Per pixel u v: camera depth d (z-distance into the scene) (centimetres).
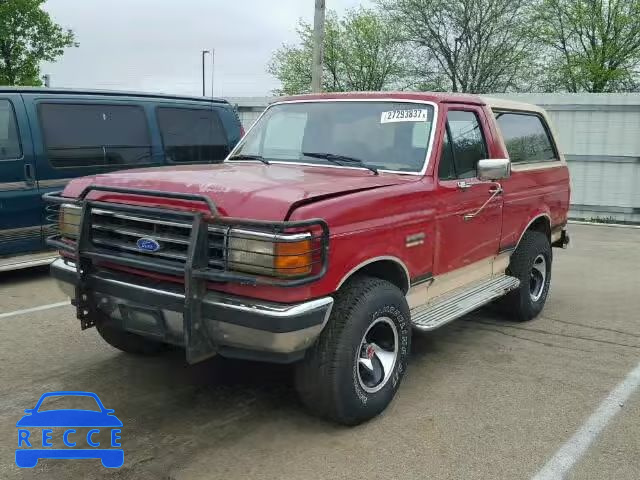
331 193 360
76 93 796
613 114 1375
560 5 2884
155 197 364
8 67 2717
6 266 715
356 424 390
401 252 408
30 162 740
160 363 492
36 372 472
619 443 376
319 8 1227
